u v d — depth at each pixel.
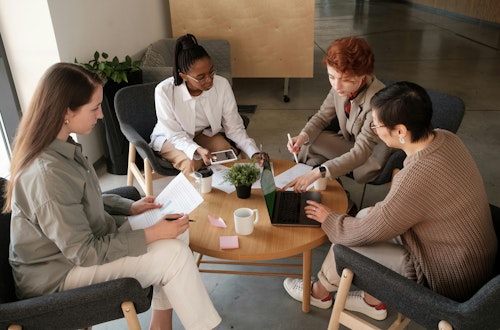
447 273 1.47
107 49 3.56
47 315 1.31
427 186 1.39
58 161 1.34
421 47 6.85
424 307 1.30
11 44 2.88
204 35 4.43
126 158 3.29
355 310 2.03
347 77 2.06
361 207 2.71
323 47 6.93
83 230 1.39
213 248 1.68
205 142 2.62
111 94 3.13
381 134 1.48
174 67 2.36
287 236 1.75
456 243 1.44
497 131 3.88
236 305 2.09
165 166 2.49
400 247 1.65
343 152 2.51
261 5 4.27
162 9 4.72
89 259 1.40
